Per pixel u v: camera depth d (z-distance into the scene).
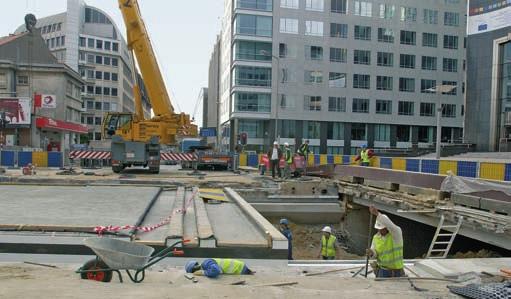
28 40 53.75
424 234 15.57
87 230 8.02
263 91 60.69
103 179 19.05
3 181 18.23
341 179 20.75
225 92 73.44
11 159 29.55
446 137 68.12
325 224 18.55
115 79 102.75
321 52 62.56
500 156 36.88
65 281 5.82
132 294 5.21
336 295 5.69
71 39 96.88
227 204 13.22
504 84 41.78
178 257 7.81
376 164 26.58
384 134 65.50
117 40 103.25
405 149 57.47
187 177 21.69
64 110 49.81
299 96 62.00
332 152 63.59
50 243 7.63
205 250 7.90
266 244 8.02
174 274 6.89
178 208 11.18
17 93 48.09
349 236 18.27
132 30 23.69
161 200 13.04
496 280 6.88
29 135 42.00
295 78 61.81
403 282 6.64
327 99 62.84
